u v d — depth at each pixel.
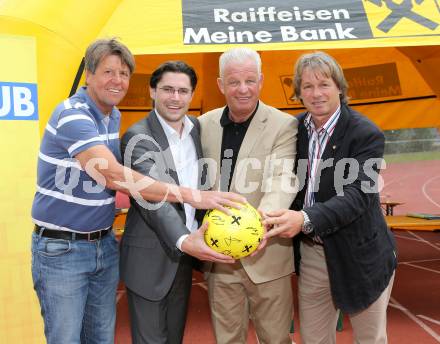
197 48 4.46
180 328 3.42
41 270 2.97
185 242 2.85
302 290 3.46
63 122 2.81
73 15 4.30
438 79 7.82
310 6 4.84
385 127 10.59
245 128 3.33
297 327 5.65
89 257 3.03
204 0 4.77
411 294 6.98
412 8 4.89
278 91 11.12
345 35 4.66
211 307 3.47
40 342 3.99
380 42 4.66
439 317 5.91
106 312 3.25
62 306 2.96
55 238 2.95
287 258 3.41
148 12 4.62
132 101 10.53
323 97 3.06
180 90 3.08
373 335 3.32
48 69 4.12
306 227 2.96
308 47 4.54
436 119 10.16
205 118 3.48
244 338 3.58
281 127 3.30
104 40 2.93
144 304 3.20
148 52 4.39
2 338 3.89
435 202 17.59
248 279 3.37
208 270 3.42
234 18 4.68
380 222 3.24
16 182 3.90
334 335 3.61
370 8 4.88
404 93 10.34
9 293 3.89
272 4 4.82
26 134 3.94
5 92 3.87
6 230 3.88
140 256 3.16
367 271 3.12
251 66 3.10
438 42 4.66
